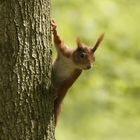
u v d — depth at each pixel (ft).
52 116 29.04
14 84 27.78
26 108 27.99
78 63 32.50
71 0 56.49
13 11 27.71
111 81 53.83
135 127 61.41
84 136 59.67
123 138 61.52
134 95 54.34
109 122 59.98
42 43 28.37
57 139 58.65
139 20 56.90
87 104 56.13
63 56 32.65
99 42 33.53
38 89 28.30
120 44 54.49
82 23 54.44
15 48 27.76
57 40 32.48
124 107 54.75
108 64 53.72
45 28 28.48
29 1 27.91
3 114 27.73
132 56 54.65
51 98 28.99
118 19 56.08
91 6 56.34
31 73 28.09
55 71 32.53
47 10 28.55
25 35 27.89
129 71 53.67
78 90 55.57
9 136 27.76
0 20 27.73
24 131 27.96
